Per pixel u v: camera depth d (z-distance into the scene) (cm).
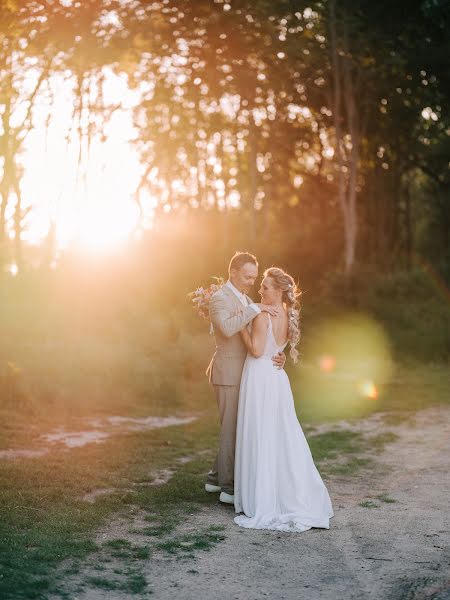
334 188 3600
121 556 495
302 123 3469
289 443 600
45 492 639
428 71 2736
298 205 3859
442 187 3678
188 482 710
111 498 639
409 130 3225
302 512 581
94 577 453
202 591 438
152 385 1265
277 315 621
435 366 1797
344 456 858
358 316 2273
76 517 574
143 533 549
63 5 1742
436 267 2808
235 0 2366
